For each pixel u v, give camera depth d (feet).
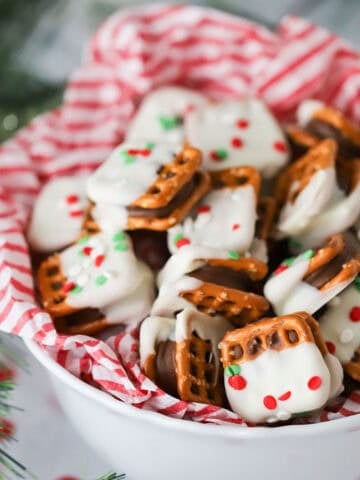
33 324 1.07
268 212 1.18
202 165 1.21
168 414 1.02
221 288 1.05
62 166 1.34
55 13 1.60
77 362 1.08
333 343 1.05
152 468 1.06
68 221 1.21
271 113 1.32
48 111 1.54
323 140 1.24
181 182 1.11
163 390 1.04
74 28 1.62
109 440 1.08
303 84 1.39
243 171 1.18
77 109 1.43
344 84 1.42
